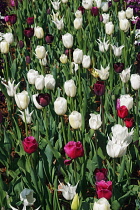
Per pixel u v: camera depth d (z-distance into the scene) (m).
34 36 4.45
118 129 2.51
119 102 2.78
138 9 5.38
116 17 4.79
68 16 4.77
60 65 3.86
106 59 3.75
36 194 2.62
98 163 2.71
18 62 3.91
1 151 2.87
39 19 5.22
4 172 3.04
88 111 3.36
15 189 2.59
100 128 3.16
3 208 2.41
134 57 4.05
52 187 2.80
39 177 2.60
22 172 2.77
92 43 3.97
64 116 3.41
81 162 2.80
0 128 3.03
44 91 3.39
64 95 3.37
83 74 3.67
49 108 3.10
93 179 2.74
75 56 3.21
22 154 2.84
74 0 5.53
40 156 2.89
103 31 4.66
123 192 2.68
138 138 2.88
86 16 5.12
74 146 2.41
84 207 2.46
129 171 2.79
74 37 4.46
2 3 5.89
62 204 2.80
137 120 2.94
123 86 3.17
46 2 5.86
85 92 3.14
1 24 5.55
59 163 2.75
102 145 2.85
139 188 2.63
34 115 3.20
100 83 2.96
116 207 2.55
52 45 4.48
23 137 3.17
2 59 4.16
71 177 2.54
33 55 4.08
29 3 5.82
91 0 4.33
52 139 2.82
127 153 2.89
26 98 2.69
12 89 2.96
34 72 3.09
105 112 3.19
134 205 2.76
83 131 2.99
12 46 4.87
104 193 2.29
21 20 5.04
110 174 2.65
